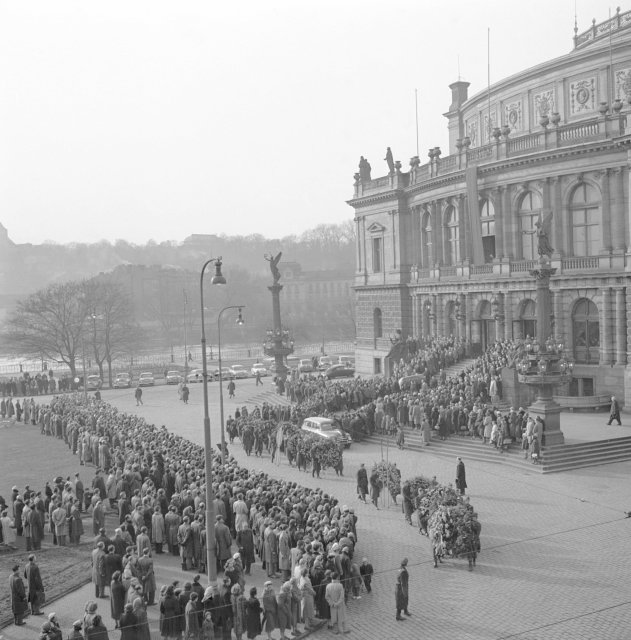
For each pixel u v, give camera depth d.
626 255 58.75
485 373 57.56
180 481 36.44
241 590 23.73
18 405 72.38
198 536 29.89
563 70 73.00
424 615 25.55
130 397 85.25
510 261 67.69
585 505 37.28
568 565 29.53
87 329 109.44
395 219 85.75
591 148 60.84
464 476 39.50
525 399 54.66
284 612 24.08
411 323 85.50
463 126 91.44
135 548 27.70
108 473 44.91
